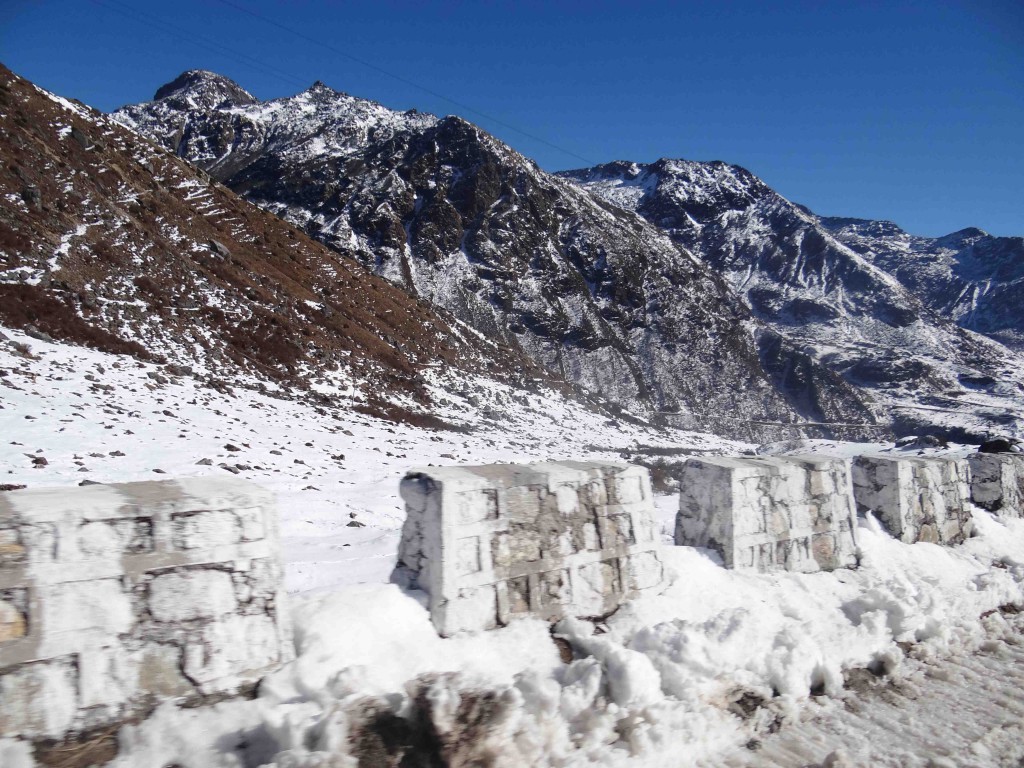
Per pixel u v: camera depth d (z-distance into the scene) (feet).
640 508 14.83
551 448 107.45
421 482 12.18
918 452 71.56
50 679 8.41
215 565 9.76
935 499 22.77
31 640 8.33
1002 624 18.02
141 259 98.12
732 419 239.30
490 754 9.90
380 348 129.18
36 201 89.76
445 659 11.22
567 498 13.58
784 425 246.06
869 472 22.11
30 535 8.46
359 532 25.95
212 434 54.90
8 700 8.12
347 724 9.23
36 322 71.56
